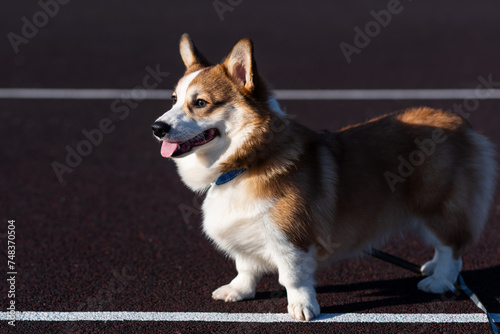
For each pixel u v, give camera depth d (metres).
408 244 6.91
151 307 5.62
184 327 5.29
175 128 5.01
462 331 5.17
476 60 14.14
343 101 11.73
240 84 5.19
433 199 5.54
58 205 7.89
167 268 6.38
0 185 8.45
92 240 6.98
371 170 5.51
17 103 11.83
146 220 7.51
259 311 5.55
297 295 5.40
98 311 5.54
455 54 14.68
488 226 7.16
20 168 9.02
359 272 6.29
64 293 5.85
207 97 5.10
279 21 18.27
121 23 18.22
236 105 5.12
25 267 6.34
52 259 6.53
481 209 5.81
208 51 14.78
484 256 6.53
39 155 9.49
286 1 21.19
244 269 5.70
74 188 8.42
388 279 6.13
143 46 15.73
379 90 12.33
